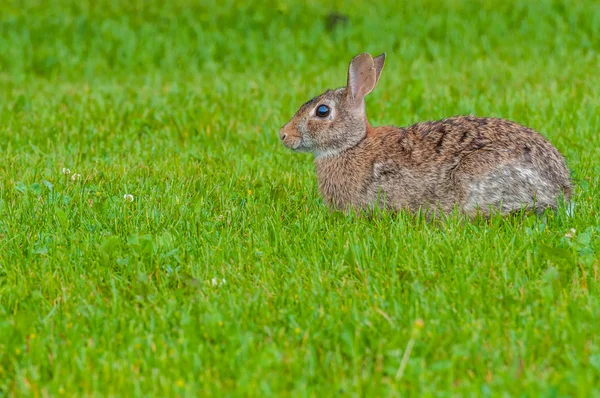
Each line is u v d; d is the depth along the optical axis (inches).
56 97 754.2
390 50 965.8
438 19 1056.8
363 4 1179.3
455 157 423.8
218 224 436.1
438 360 299.1
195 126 645.3
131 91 772.6
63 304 348.2
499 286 350.0
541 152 420.2
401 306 336.2
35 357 305.7
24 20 1120.8
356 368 293.0
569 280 354.0
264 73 886.4
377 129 456.4
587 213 431.5
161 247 399.2
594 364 283.7
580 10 1051.3
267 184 500.7
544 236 398.3
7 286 365.4
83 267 388.5
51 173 534.9
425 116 661.9
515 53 908.0
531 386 272.4
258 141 610.2
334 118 446.9
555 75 775.7
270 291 357.7
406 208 434.9
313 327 319.6
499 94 714.8
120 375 290.4
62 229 426.3
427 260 374.6
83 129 642.8
